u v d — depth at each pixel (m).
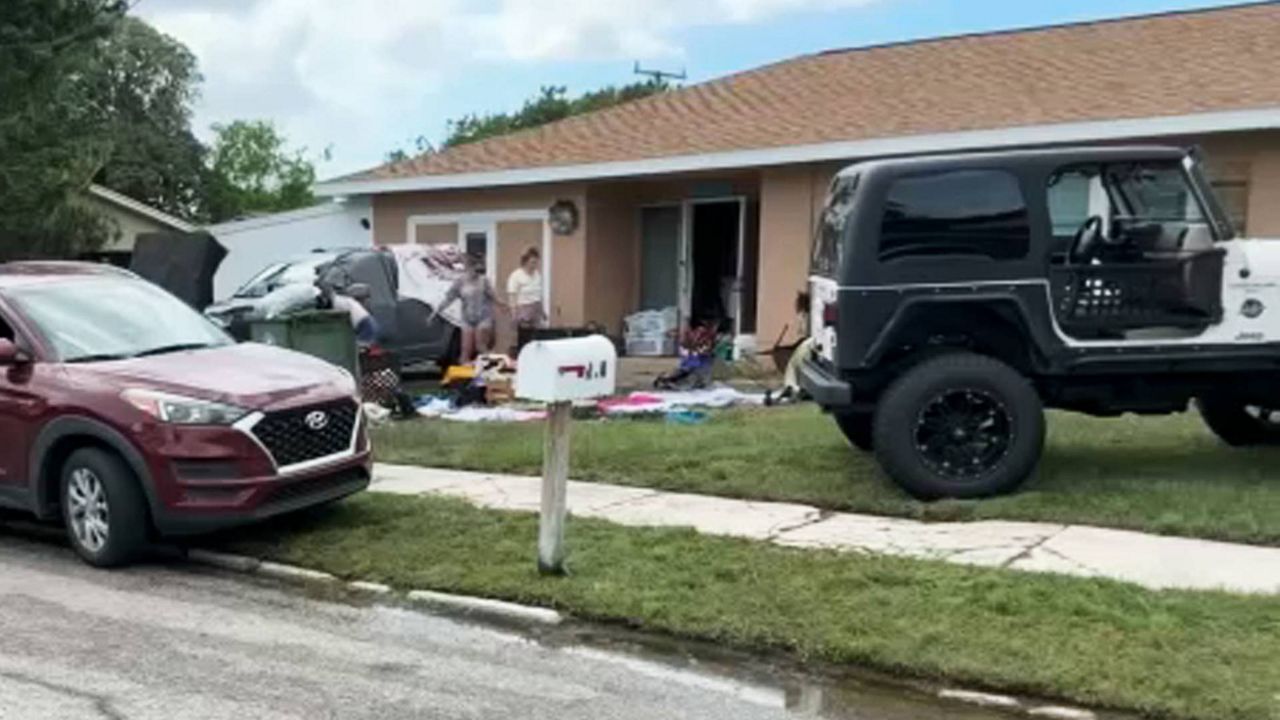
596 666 5.39
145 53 52.19
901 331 7.59
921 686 5.07
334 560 7.07
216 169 60.28
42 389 7.40
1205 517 7.00
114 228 26.81
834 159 15.30
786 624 5.61
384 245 20.44
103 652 5.53
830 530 7.24
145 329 8.20
